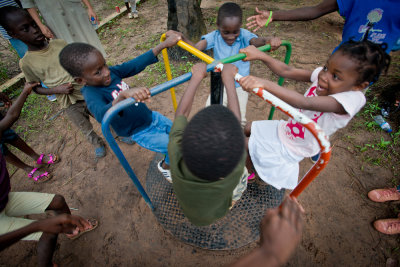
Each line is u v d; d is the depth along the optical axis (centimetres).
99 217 208
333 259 173
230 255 178
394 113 270
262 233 74
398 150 237
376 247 178
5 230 136
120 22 524
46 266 159
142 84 346
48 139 282
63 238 195
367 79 112
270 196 201
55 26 318
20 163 230
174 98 237
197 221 123
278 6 534
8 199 148
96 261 182
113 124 156
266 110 300
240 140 74
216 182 83
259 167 168
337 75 114
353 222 192
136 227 200
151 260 180
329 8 194
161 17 534
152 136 174
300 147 148
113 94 160
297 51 389
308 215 197
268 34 443
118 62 390
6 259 189
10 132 212
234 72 125
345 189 212
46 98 335
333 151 242
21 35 183
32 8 258
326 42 411
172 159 92
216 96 145
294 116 99
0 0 269
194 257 179
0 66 408
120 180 235
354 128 261
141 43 438
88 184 234
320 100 114
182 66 370
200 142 70
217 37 207
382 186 212
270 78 339
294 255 176
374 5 167
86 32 354
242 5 553
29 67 198
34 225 117
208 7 554
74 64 136
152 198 209
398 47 185
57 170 249
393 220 184
